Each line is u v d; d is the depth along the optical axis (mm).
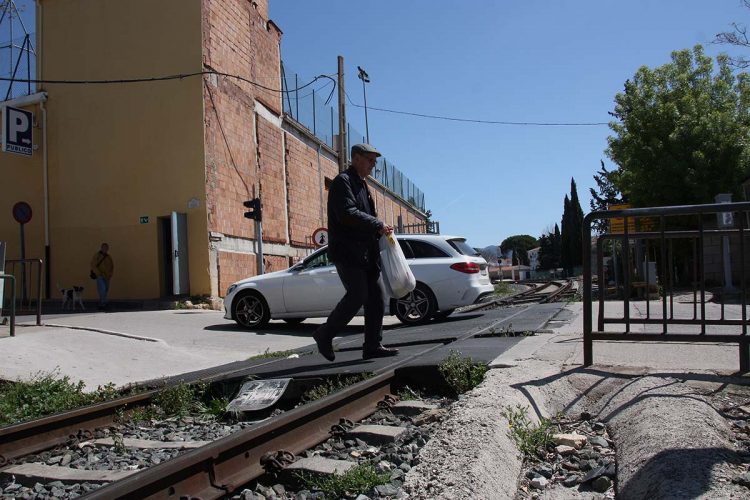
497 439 3463
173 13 19375
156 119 19328
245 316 12570
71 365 7719
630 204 26719
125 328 12484
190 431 5043
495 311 13891
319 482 3396
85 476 3816
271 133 24062
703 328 4984
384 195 45188
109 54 19969
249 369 6734
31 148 20141
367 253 6105
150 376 7559
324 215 30484
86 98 20141
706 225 17672
